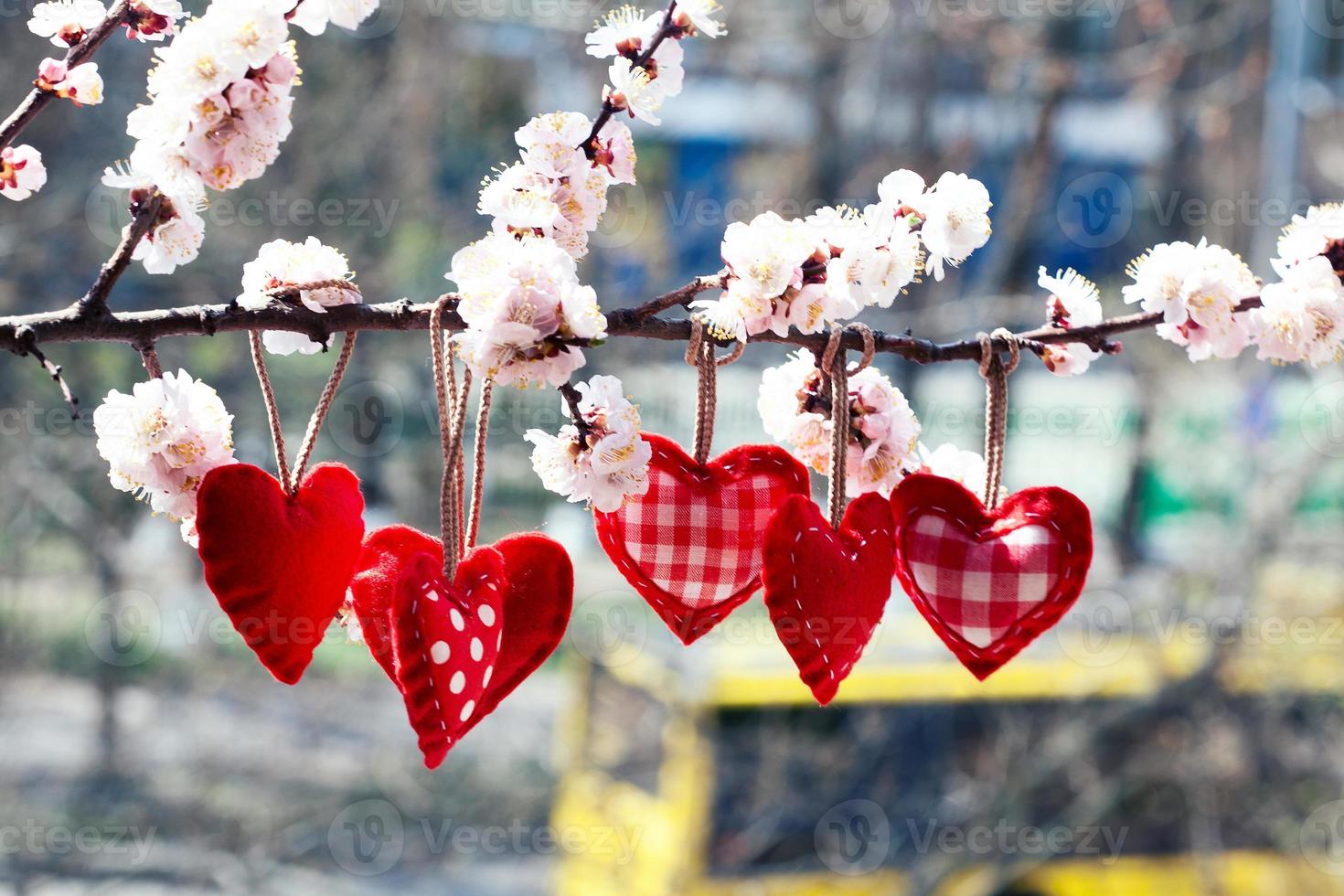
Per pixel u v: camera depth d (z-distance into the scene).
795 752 5.89
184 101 1.30
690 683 5.95
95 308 1.38
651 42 1.64
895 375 7.38
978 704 6.01
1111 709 6.05
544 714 9.01
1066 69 7.21
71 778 7.40
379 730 8.38
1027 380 9.07
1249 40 9.06
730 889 5.73
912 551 1.63
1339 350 1.66
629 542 1.60
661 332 1.55
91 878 6.68
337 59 7.43
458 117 8.27
